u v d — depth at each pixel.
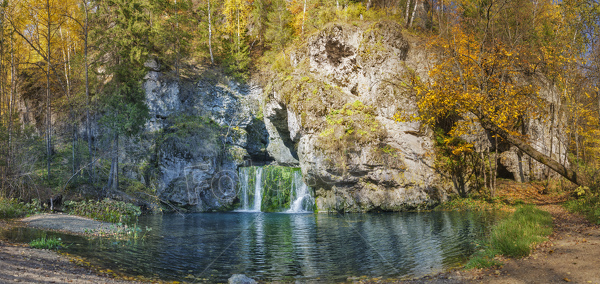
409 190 24.14
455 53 20.75
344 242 13.20
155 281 8.16
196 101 32.50
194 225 18.59
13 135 23.00
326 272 9.18
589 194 16.77
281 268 9.62
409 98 25.44
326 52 28.08
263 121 33.25
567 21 25.59
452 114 26.17
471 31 27.84
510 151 27.69
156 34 32.38
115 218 19.70
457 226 15.95
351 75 27.56
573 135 27.92
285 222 19.70
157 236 14.81
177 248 12.24
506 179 27.98
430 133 25.84
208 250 11.96
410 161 24.72
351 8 31.56
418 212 23.05
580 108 23.80
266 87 31.67
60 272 7.77
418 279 8.02
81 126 31.84
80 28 30.31
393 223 17.94
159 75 31.75
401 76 26.44
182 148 28.92
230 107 32.88
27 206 19.27
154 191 27.83
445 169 25.25
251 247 12.50
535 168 27.08
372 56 26.83
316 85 26.36
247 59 34.28
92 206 20.73
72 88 31.56
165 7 34.75
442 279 7.70
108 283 7.40
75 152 27.62
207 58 36.81
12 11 25.92
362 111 25.62
